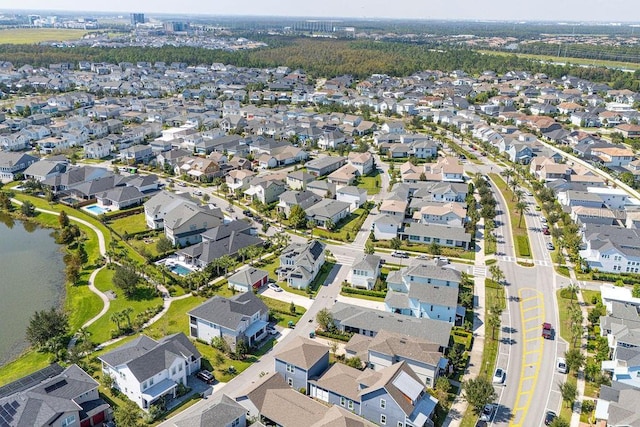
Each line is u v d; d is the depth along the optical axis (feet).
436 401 224.74
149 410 220.02
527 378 251.60
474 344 279.08
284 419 209.97
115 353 240.53
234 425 208.64
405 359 246.68
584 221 429.79
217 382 245.86
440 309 293.84
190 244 401.49
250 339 273.33
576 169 577.84
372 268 333.83
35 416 199.82
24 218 460.14
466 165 629.10
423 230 410.52
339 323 287.07
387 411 216.74
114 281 324.19
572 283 347.77
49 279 354.33
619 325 270.46
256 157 636.48
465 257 384.47
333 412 205.77
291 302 319.27
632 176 550.36
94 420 217.56
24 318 306.55
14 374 252.21
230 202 491.72
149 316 300.40
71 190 500.74
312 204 469.98
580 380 250.16
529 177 570.46
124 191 482.69
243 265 368.07
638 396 220.64
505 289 338.95
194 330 282.36
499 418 224.33
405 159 648.38
